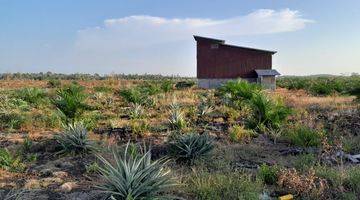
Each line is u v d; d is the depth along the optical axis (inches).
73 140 379.9
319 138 421.4
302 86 1636.3
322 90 1214.3
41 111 701.3
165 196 236.5
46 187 279.3
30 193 265.7
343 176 281.7
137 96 843.4
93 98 1016.2
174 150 355.3
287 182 276.5
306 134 414.6
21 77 3329.2
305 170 304.8
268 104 511.5
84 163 343.0
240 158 370.3
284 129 476.1
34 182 286.0
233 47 1884.8
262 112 512.4
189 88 1692.9
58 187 278.5
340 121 551.2
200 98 1007.6
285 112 512.4
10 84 2005.4
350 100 928.9
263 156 380.5
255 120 520.4
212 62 1904.5
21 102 783.1
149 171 243.4
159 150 384.2
